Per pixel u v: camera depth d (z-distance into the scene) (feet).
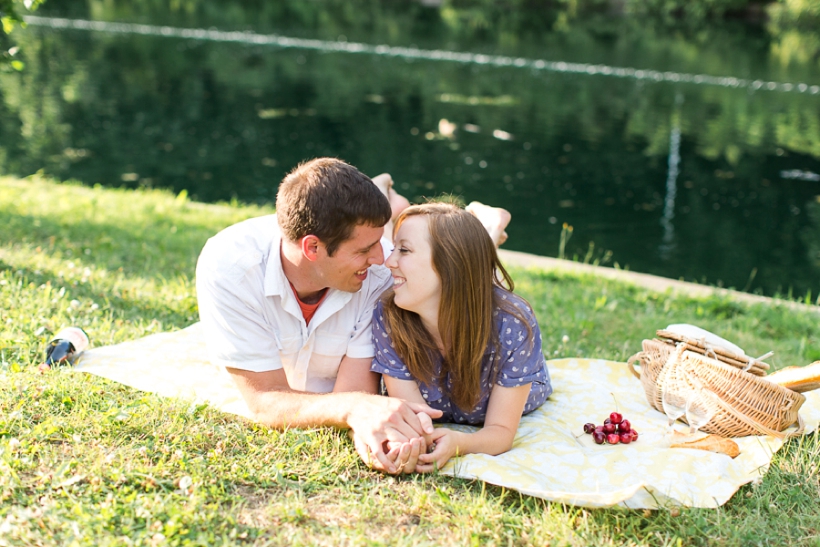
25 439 8.50
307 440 8.86
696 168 40.14
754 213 33.19
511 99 57.21
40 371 9.98
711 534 7.96
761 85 65.51
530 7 124.57
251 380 9.20
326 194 8.37
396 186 34.55
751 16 112.68
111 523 7.34
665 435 9.98
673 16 116.26
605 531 7.89
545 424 10.17
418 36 94.32
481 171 37.93
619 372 12.00
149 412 9.26
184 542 7.13
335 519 7.77
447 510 8.01
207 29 90.07
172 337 11.71
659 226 31.12
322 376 10.03
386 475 8.58
